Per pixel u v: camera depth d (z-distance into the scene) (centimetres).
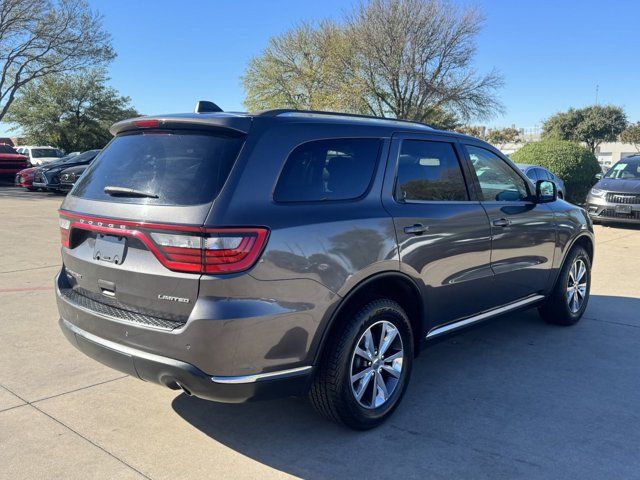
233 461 319
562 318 561
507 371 452
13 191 2238
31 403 383
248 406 386
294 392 315
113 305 321
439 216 395
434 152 417
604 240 1132
